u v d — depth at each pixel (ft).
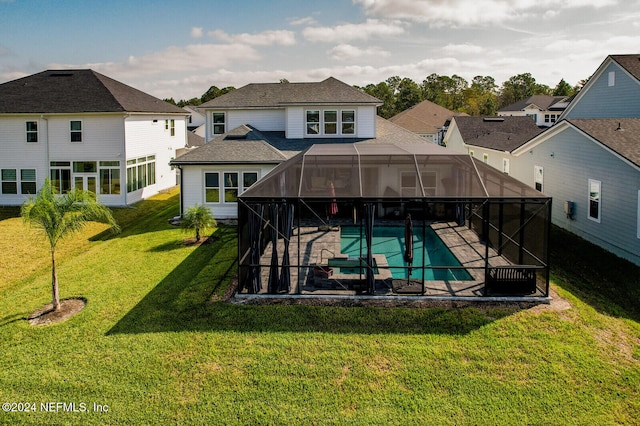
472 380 28.68
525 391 27.63
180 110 126.00
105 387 28.45
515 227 53.88
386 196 40.93
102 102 93.56
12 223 79.51
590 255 54.13
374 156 52.08
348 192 42.22
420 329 34.91
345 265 43.98
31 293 44.24
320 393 27.68
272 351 32.09
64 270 51.37
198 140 149.59
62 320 37.78
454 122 139.03
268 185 43.98
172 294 42.68
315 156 52.16
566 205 65.00
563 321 36.01
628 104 76.69
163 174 115.55
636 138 57.00
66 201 40.24
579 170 62.90
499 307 38.65
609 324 35.73
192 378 29.27
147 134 105.09
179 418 25.79
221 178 76.48
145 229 72.49
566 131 66.80
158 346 32.94
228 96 98.99
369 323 35.96
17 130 93.61
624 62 77.71
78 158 93.97
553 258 53.36
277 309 38.75
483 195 40.83
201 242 62.49
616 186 53.72
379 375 29.27
